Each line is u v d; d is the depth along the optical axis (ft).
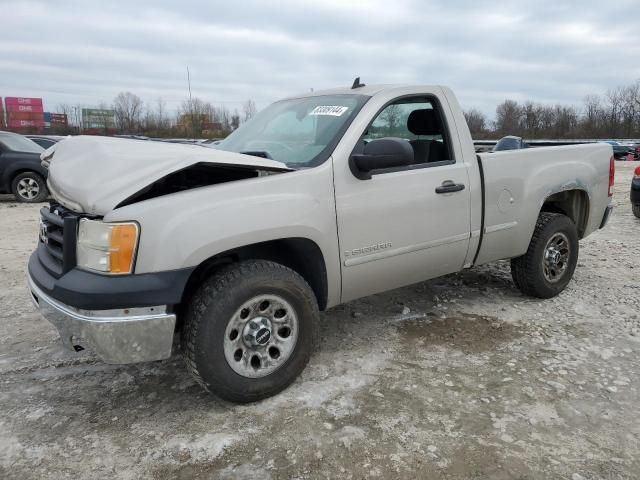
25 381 10.85
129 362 8.72
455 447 8.64
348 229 10.75
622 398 10.05
